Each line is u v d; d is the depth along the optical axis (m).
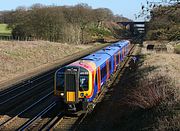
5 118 19.94
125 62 48.19
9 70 37.53
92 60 23.77
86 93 19.95
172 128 12.82
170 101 15.80
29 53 48.69
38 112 21.28
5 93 27.02
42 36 78.38
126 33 160.75
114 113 19.61
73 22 89.62
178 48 50.44
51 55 54.16
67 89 19.77
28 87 29.91
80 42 89.25
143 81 23.00
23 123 18.83
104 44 92.50
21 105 23.20
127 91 23.33
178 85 18.58
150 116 15.23
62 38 80.31
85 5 108.69
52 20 79.06
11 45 50.16
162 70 25.56
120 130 15.90
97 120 19.06
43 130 17.03
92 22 110.50
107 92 26.72
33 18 79.19
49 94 26.55
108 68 29.00
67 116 20.23
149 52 50.09
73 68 19.89
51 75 37.34
